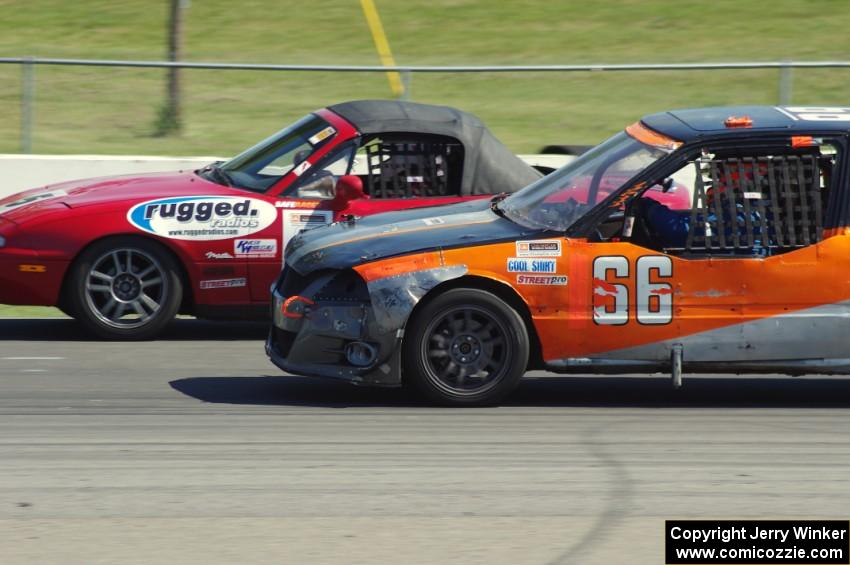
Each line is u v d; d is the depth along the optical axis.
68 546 16.69
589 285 24.56
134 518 17.97
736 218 24.64
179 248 31.77
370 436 22.86
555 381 28.42
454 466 20.94
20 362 29.42
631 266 24.55
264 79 51.06
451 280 24.47
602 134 50.53
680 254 24.53
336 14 94.81
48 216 31.50
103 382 27.50
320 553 16.50
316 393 26.56
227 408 25.12
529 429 23.56
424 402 25.66
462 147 33.00
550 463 21.22
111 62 49.41
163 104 50.44
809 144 24.69
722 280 24.53
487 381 24.83
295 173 32.69
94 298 31.70
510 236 24.78
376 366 24.52
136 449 21.89
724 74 50.84
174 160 44.66
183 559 16.20
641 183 24.78
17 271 31.25
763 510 18.86
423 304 24.52
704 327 24.56
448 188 32.94
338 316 24.72
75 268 31.45
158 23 91.75
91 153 48.31
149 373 28.52
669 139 25.17
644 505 18.97
